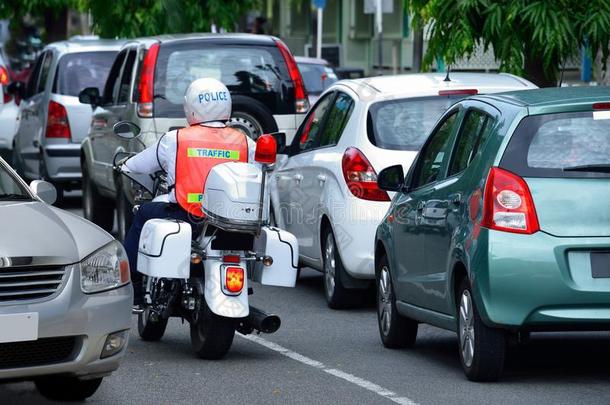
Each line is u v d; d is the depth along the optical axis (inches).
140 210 1020.5
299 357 1017.5
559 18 1435.8
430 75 1267.2
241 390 898.1
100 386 916.6
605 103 888.3
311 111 1375.5
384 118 1210.6
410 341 1052.5
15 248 801.6
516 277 856.9
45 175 2039.9
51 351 805.2
